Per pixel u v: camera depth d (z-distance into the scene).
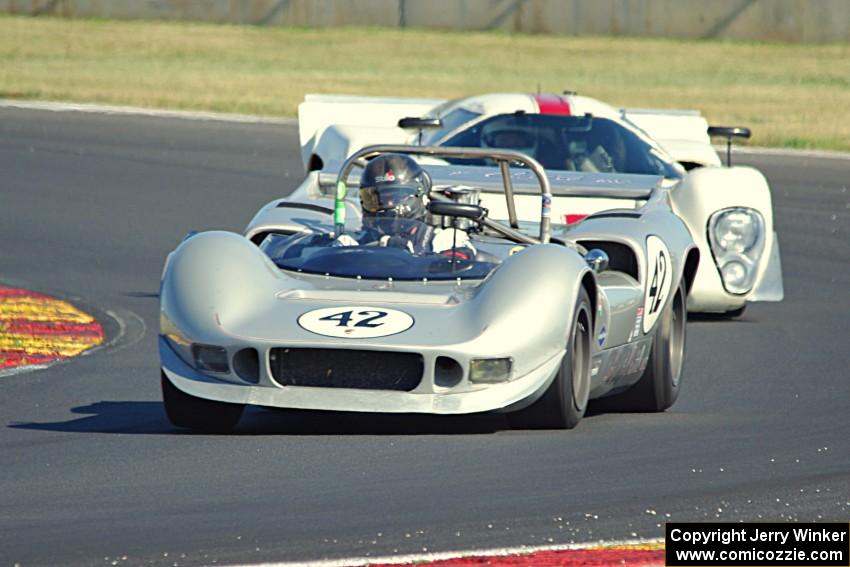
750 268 40.38
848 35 147.88
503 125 41.47
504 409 23.61
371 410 23.23
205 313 24.03
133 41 130.50
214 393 23.70
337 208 29.12
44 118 79.62
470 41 143.00
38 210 56.59
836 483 22.08
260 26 147.25
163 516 19.34
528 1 150.12
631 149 41.41
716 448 24.70
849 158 75.19
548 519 19.47
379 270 26.08
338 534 18.47
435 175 35.53
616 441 24.91
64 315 39.53
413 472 22.03
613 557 17.66
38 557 17.34
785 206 61.19
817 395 31.36
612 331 26.89
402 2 149.12
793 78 121.19
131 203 58.53
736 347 37.72
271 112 87.06
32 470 22.25
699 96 105.19
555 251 25.22
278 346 23.27
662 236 29.86
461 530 18.78
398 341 23.23
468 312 24.17
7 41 125.81
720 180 41.00
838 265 51.28
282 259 26.84
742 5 148.12
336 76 112.94
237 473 21.86
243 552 17.58
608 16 149.25
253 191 61.88
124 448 23.80
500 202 35.75
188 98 91.31
